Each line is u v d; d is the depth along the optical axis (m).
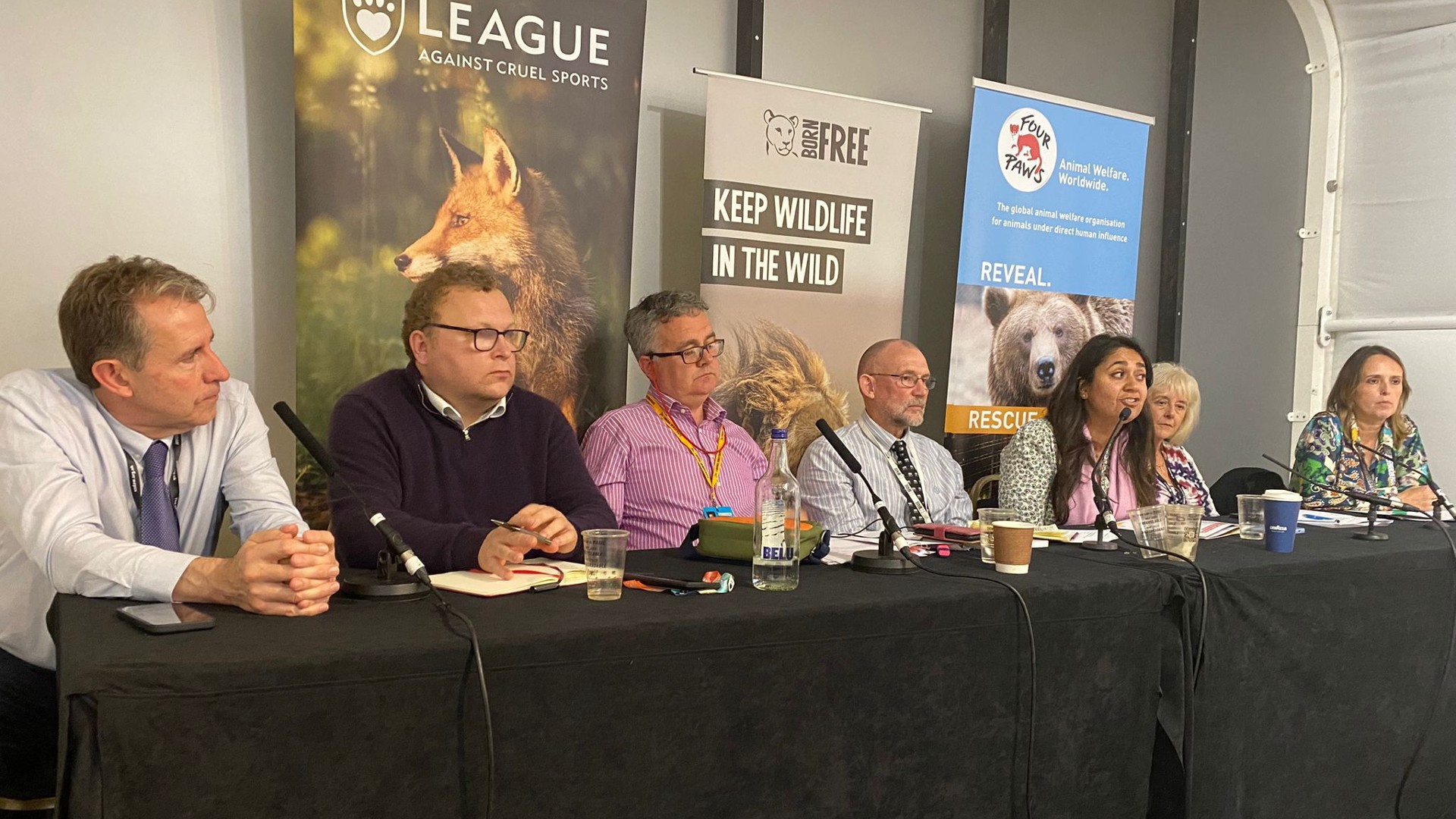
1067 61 4.24
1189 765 1.92
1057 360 3.86
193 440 1.78
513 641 1.32
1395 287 4.55
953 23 3.95
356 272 2.65
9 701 1.69
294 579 1.42
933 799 1.67
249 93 2.76
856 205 3.38
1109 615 1.84
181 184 2.68
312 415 2.63
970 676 1.69
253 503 1.81
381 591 1.54
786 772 1.52
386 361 2.70
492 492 2.15
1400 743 2.37
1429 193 4.43
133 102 2.62
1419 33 4.43
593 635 1.37
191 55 2.68
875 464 2.88
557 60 2.89
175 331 1.60
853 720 1.58
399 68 2.68
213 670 1.16
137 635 1.29
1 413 1.60
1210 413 4.71
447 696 1.28
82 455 1.63
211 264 2.73
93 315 1.58
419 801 1.27
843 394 3.40
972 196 3.63
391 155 2.68
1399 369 3.69
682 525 2.71
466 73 2.76
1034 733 1.76
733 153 3.15
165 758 1.14
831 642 1.55
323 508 2.67
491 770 1.28
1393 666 2.34
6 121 2.49
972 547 2.21
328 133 2.61
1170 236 4.43
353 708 1.23
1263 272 4.81
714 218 3.14
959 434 3.67
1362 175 4.67
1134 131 3.97
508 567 1.74
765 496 1.70
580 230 2.95
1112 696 1.86
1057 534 2.39
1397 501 3.49
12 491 1.56
